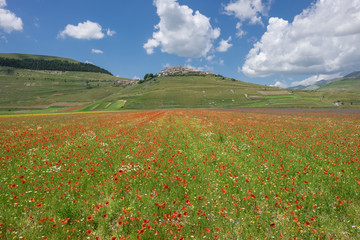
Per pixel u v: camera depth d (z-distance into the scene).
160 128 21.47
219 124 25.42
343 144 12.36
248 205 5.71
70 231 4.44
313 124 25.38
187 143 13.33
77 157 9.79
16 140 15.26
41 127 25.53
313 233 4.52
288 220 4.90
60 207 5.34
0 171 7.88
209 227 4.77
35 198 5.88
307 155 10.47
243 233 4.52
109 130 20.91
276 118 35.25
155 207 5.46
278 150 11.52
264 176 7.69
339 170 8.09
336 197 5.63
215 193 6.27
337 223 4.91
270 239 4.44
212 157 9.81
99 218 4.96
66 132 19.56
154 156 10.12
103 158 9.66
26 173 7.83
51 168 8.07
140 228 4.62
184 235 4.46
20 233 4.31
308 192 6.38
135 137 15.58
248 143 13.42
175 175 7.66
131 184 6.84
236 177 7.32
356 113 43.31
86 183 7.01
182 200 5.98
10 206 5.36
